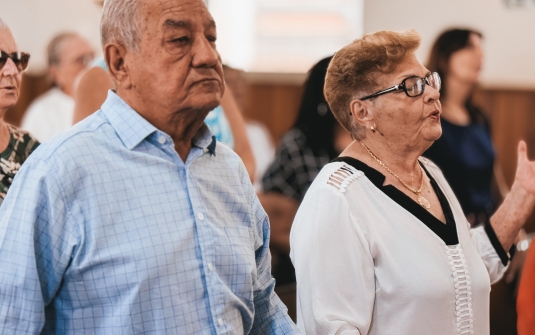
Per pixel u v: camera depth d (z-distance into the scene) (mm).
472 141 3119
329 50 5773
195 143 1390
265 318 1537
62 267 1220
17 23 5676
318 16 5754
